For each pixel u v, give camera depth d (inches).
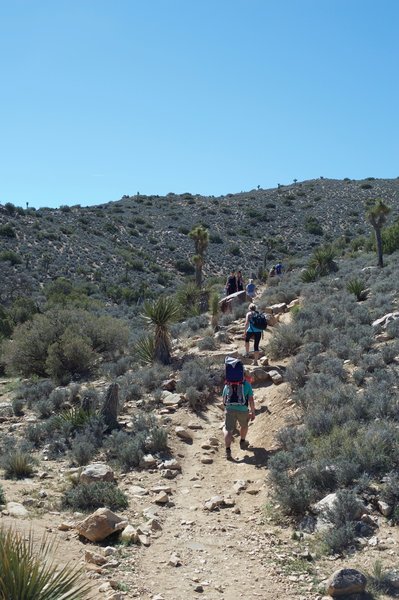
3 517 293.0
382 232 1572.3
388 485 289.6
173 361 658.8
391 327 563.2
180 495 344.5
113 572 242.4
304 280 1222.9
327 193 4192.9
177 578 241.1
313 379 462.3
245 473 373.1
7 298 1873.8
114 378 660.7
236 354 629.3
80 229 3068.4
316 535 276.7
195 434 453.7
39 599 157.8
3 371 846.5
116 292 2085.4
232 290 1018.1
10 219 2792.8
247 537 283.1
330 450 337.7
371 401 397.1
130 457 396.2
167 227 3491.6
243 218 3722.9
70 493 330.0
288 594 228.2
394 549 254.2
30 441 472.4
